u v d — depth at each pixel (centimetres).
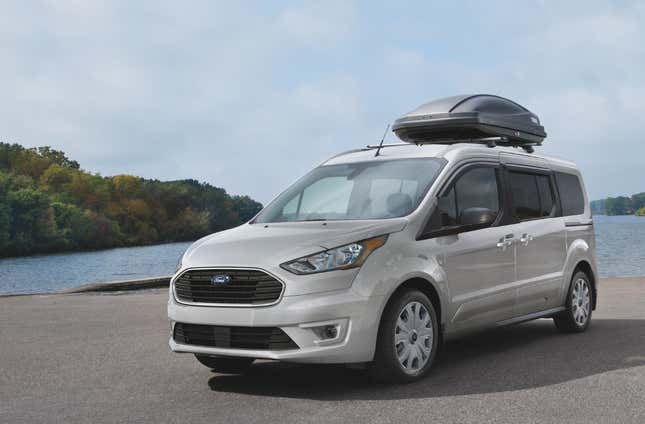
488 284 655
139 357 721
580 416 441
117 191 16962
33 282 6156
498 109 741
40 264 9706
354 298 519
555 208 792
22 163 16875
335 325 516
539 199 766
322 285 514
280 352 512
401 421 439
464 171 655
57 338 868
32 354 751
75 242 14050
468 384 545
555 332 830
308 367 646
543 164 796
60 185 15975
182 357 717
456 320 612
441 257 595
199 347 545
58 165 16400
